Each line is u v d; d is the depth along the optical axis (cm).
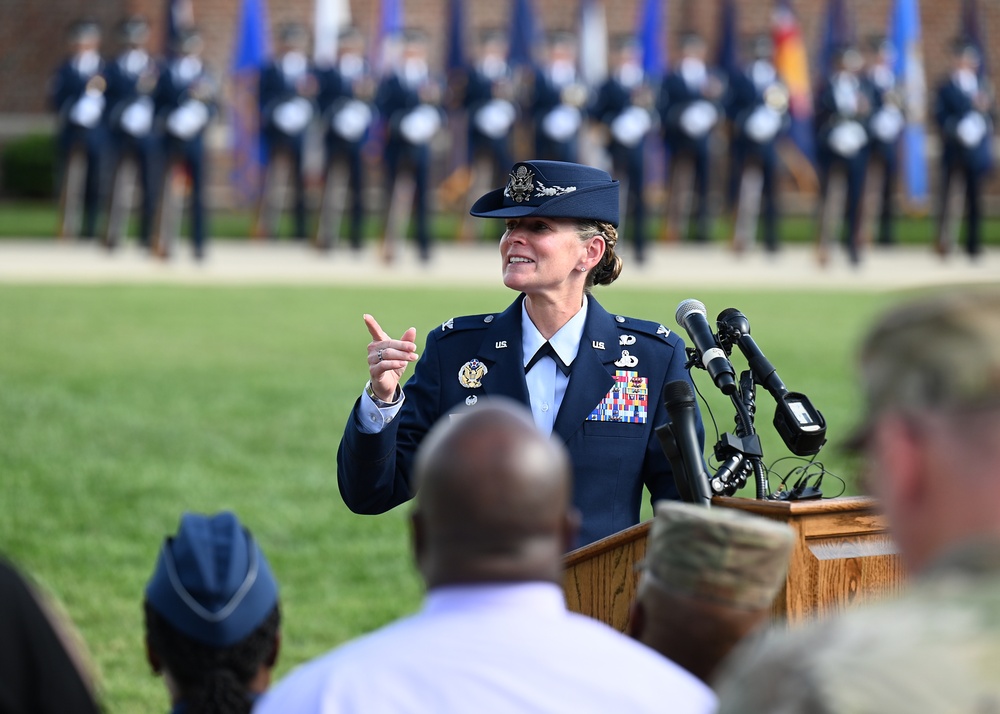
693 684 689
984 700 505
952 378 549
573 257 1430
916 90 9012
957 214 8531
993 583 536
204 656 858
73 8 9681
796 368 4103
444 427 708
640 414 1435
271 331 4822
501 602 680
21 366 4119
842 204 8244
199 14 9538
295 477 3045
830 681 522
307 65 7756
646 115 7331
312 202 8738
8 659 746
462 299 5656
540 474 685
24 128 9762
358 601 2333
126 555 2536
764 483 1230
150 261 7025
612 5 9669
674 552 802
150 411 3600
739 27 9669
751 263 7419
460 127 9019
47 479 2978
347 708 658
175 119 6931
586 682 670
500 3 9569
